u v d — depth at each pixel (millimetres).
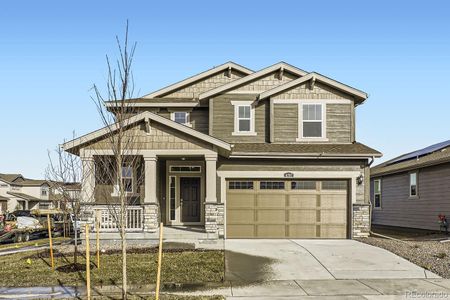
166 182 18094
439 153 20891
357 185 16656
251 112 18297
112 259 12086
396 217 24078
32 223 24453
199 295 8875
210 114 18266
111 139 8969
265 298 8688
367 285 9742
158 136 15547
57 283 9867
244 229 16609
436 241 15750
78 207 14180
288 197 16750
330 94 18062
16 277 10438
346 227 16625
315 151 16516
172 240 14953
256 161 16734
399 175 23812
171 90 21031
